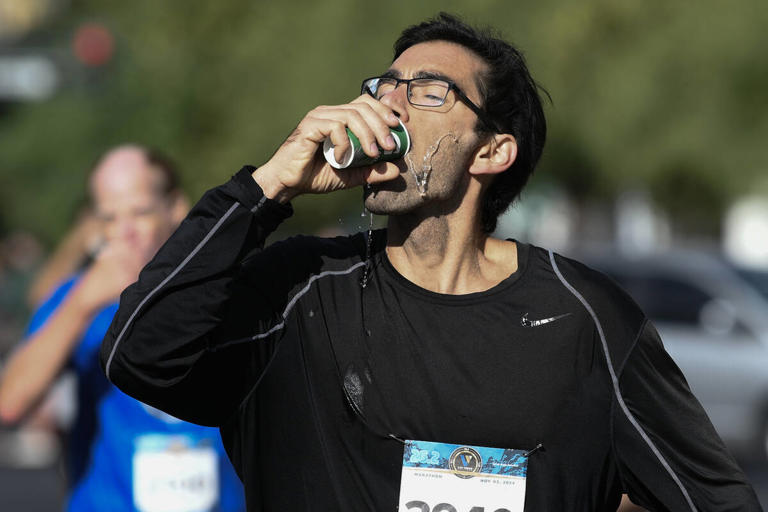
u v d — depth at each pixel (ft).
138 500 35.83
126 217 36.42
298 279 24.59
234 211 22.85
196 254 22.67
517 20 131.64
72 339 35.86
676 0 139.03
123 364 23.03
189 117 132.16
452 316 24.04
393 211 24.41
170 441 35.96
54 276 47.47
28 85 158.81
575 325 24.08
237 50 138.92
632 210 171.53
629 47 138.31
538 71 129.49
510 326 23.99
